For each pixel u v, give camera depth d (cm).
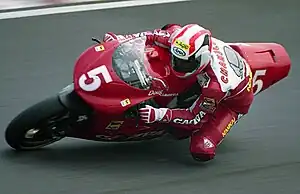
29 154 2061
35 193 1902
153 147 2181
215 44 2042
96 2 3412
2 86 2527
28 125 1925
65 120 1922
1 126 2234
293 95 2650
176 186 1989
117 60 1912
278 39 3198
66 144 2145
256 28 3300
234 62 2048
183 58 1859
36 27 3091
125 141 2098
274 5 3597
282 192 2023
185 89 1981
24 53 2827
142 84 1900
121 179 1989
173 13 3388
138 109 1920
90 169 2020
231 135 2328
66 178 1969
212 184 2022
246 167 2128
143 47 1964
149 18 3297
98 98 1862
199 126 2002
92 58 1916
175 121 1953
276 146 2275
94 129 1973
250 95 2100
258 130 2373
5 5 3281
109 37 2039
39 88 2542
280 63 2267
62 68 2719
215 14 3422
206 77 1941
